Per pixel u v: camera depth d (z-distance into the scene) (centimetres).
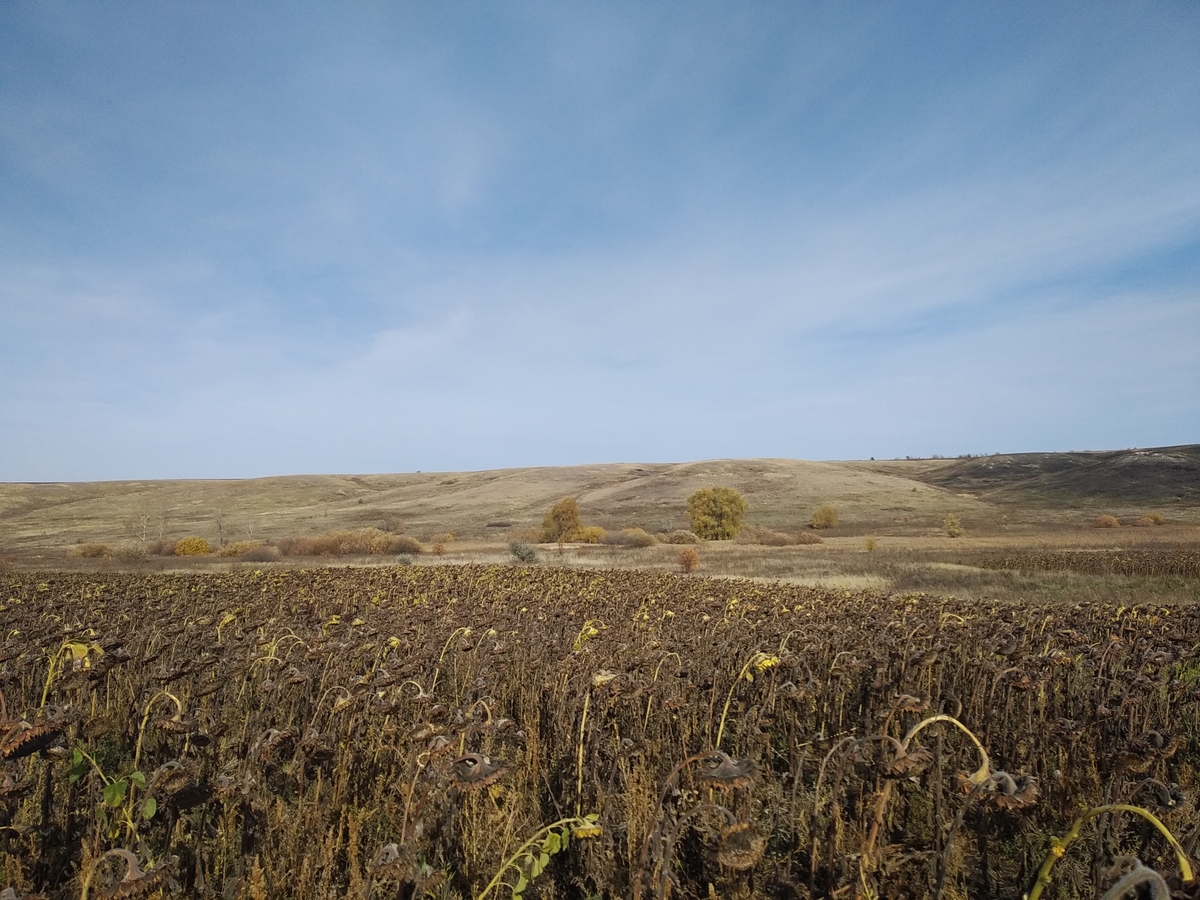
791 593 1562
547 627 1016
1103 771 537
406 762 473
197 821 470
